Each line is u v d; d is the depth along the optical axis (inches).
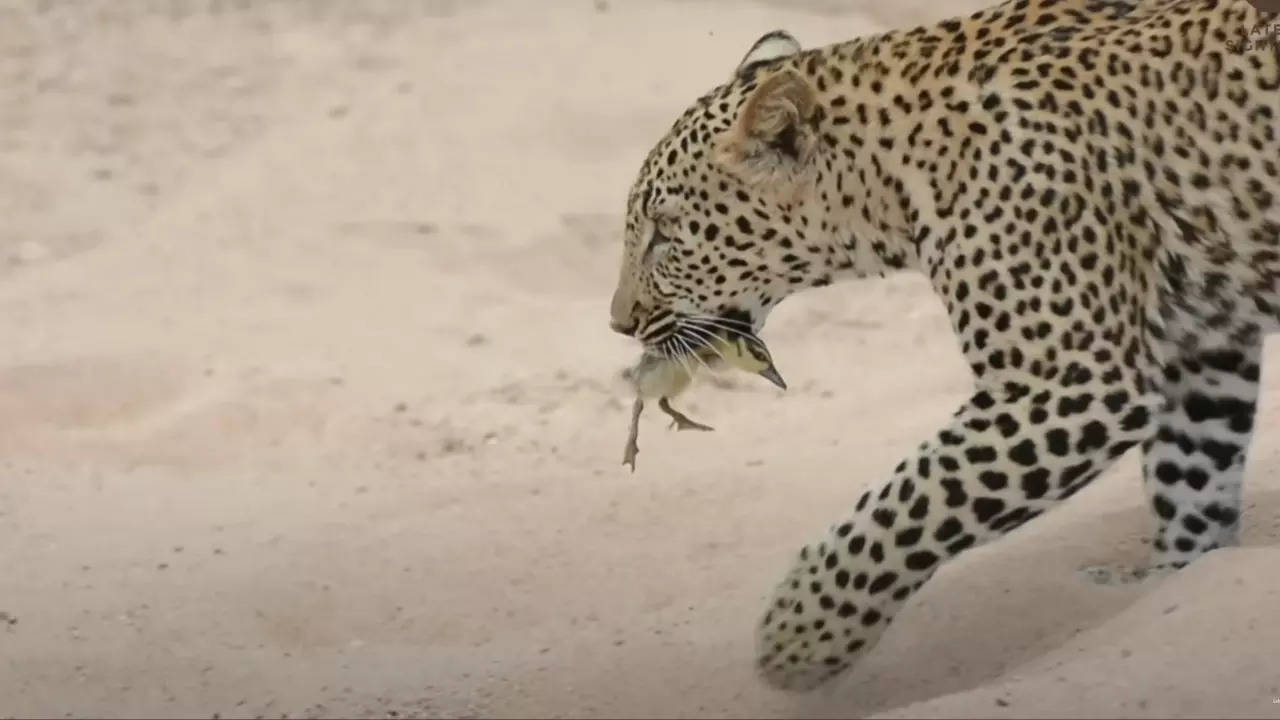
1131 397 362.6
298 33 1146.7
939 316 771.4
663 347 418.6
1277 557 383.2
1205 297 381.4
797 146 386.0
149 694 388.8
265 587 454.9
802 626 363.6
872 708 366.3
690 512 501.0
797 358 719.1
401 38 1136.8
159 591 455.2
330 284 803.4
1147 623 367.6
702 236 401.7
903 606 392.2
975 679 374.9
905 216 381.7
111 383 665.0
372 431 617.9
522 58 1090.7
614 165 947.3
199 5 1191.6
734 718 361.4
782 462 550.3
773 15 1159.0
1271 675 332.5
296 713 374.3
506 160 956.0
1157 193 368.8
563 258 837.8
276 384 659.4
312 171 952.9
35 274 823.7
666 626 411.5
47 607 444.5
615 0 1188.5
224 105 1045.8
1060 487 363.3
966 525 361.1
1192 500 424.2
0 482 568.7
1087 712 324.8
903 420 612.1
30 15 1167.0
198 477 578.6
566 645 402.3
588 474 551.8
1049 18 382.0
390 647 415.5
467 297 786.2
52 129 1012.5
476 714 366.9
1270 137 359.3
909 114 379.2
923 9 1162.6
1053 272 362.3
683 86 1037.8
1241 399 415.5
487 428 622.5
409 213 896.3
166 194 932.0
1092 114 367.6
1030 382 362.3
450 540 487.2
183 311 766.5
